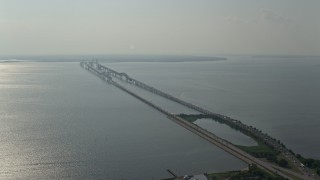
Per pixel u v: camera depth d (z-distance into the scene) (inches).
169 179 6540.4
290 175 6658.5
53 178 6604.3
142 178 6697.8
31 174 6771.7
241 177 6525.6
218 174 6707.7
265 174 6653.5
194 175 6633.9
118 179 6628.9
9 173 6806.1
